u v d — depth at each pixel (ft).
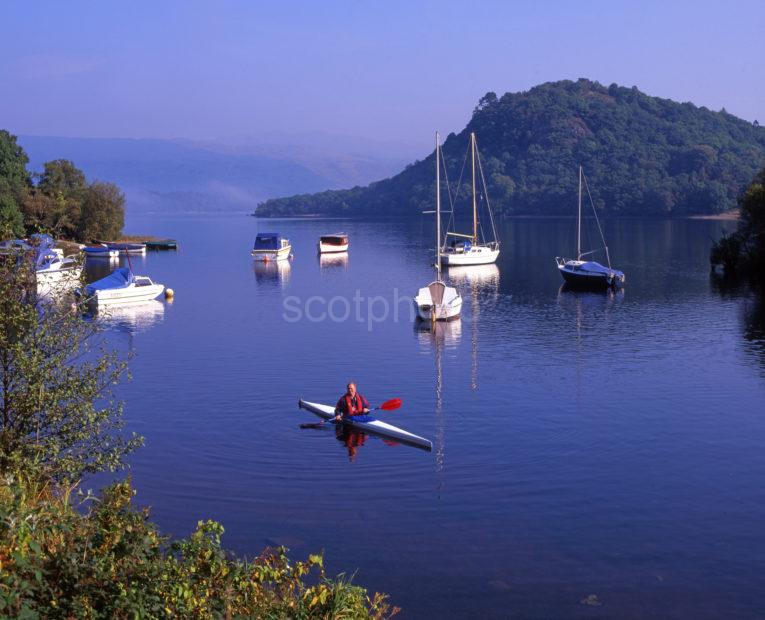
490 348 142.20
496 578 55.52
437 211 189.16
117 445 58.13
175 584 30.58
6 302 53.47
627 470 77.82
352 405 93.91
